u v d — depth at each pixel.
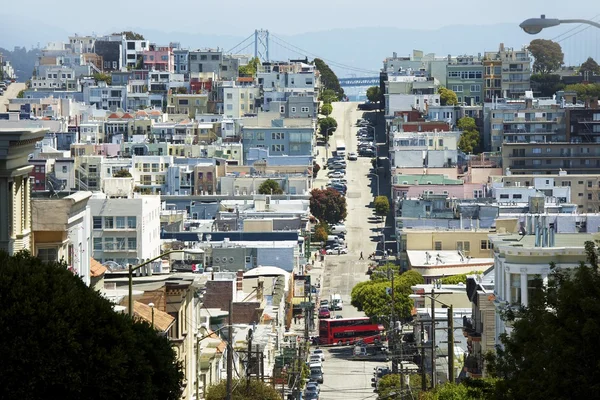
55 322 152.00
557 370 148.50
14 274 154.62
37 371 150.50
